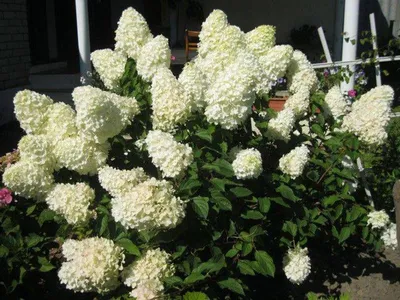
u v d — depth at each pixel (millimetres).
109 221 2213
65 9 10312
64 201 2188
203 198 2152
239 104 2234
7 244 2340
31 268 2369
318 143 3217
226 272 2389
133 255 2205
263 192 2594
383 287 3051
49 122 2428
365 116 2721
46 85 8156
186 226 2195
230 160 2436
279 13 12000
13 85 7480
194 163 2232
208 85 2486
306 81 2908
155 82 2361
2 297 2383
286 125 2693
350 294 2979
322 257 3361
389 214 3559
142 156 2658
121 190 2115
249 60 2320
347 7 5621
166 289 2119
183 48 12180
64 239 2447
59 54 10570
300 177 2979
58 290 2641
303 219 2805
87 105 2141
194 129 2455
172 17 12469
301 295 2967
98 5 11898
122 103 2480
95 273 2002
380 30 10398
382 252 3443
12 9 7371
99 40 11992
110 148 2488
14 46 7461
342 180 2941
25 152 2307
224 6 12289
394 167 3758
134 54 2846
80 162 2309
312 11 11812
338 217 2938
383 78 7531
